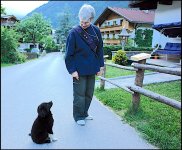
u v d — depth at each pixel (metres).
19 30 30.41
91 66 4.14
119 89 7.39
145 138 3.80
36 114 4.96
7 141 3.70
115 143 3.66
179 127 4.24
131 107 4.85
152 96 4.12
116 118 4.68
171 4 16.70
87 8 4.00
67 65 4.12
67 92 7.16
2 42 21.14
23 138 3.80
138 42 22.75
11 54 21.39
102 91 7.16
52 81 9.38
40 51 34.06
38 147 3.53
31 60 24.20
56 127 4.19
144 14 26.91
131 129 4.15
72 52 4.05
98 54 4.29
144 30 23.16
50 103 3.64
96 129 4.13
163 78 9.76
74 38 4.03
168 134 3.93
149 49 19.22
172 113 5.04
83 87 4.24
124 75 10.63
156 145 3.60
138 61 4.69
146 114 4.72
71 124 4.33
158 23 18.08
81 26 4.09
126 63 13.91
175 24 15.48
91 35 4.09
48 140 3.63
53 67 15.70
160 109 5.30
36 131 3.56
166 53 15.60
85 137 3.85
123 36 18.58
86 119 4.57
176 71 3.76
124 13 26.36
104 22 31.78
